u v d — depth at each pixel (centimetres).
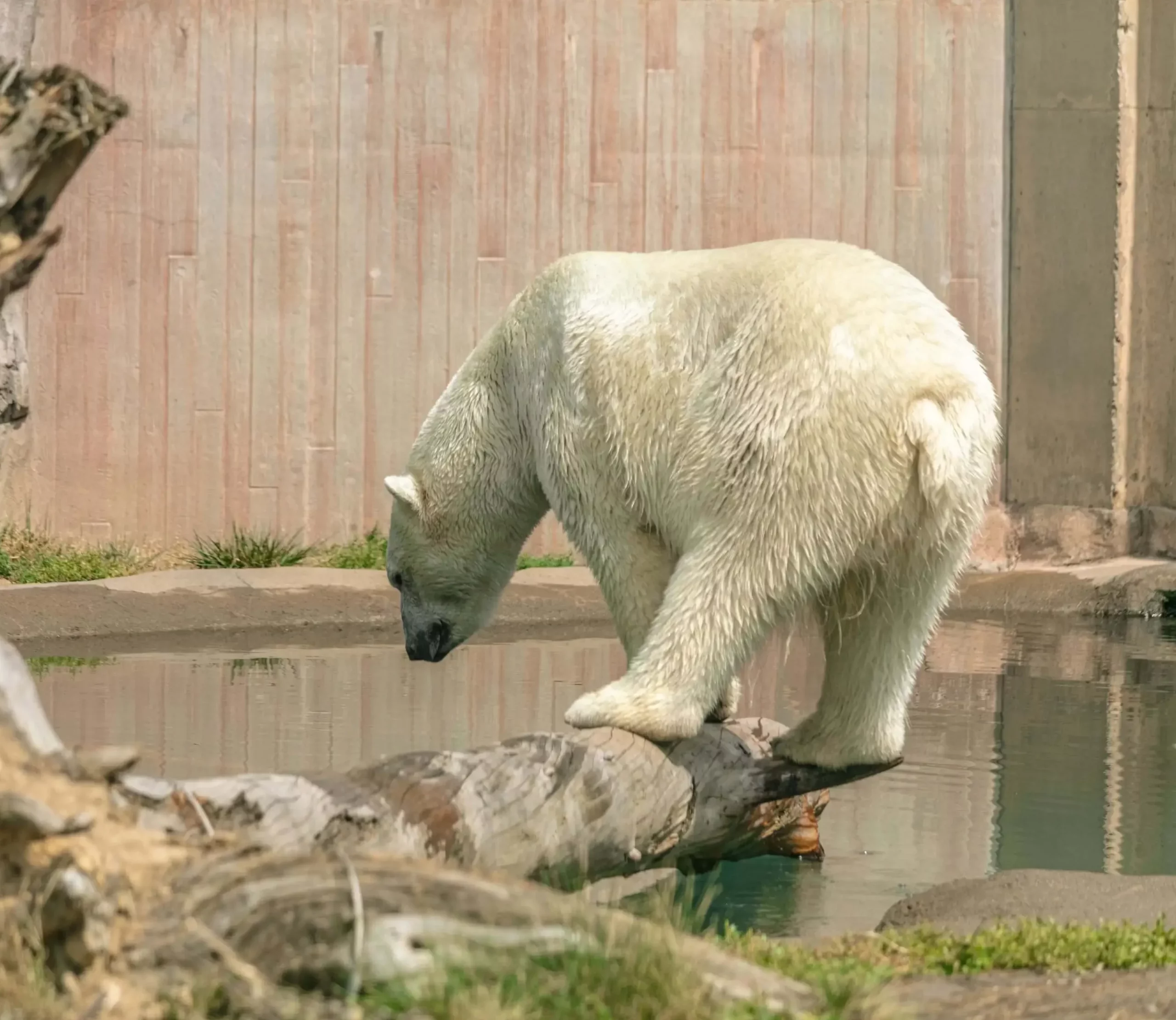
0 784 534
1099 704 1295
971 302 2058
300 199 1942
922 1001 554
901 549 779
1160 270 2047
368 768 673
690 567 775
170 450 1923
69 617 1570
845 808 979
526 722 1171
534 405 875
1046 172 2053
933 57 2027
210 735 1100
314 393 1953
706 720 868
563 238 1991
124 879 516
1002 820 948
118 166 1902
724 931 739
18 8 1795
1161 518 2052
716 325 796
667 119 1998
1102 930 646
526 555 1953
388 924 501
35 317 1883
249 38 1923
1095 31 2016
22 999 484
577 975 494
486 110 1969
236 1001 482
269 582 1678
